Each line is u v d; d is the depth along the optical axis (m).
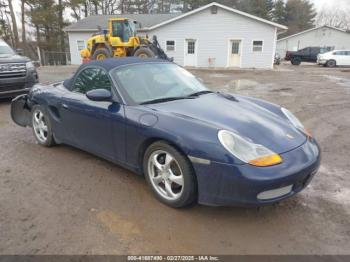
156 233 2.48
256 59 22.66
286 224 2.62
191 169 2.61
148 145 2.96
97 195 3.07
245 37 22.33
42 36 38.34
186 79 3.85
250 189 2.35
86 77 3.72
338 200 3.01
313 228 2.56
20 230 2.51
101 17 27.89
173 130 2.65
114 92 3.26
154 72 3.66
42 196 3.05
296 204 2.93
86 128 3.57
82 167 3.73
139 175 3.47
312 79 15.16
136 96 3.23
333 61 25.61
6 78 7.20
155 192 2.96
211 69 21.48
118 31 16.95
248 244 2.37
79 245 2.34
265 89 11.34
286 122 3.07
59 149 4.37
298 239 2.43
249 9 53.31
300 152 2.62
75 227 2.55
